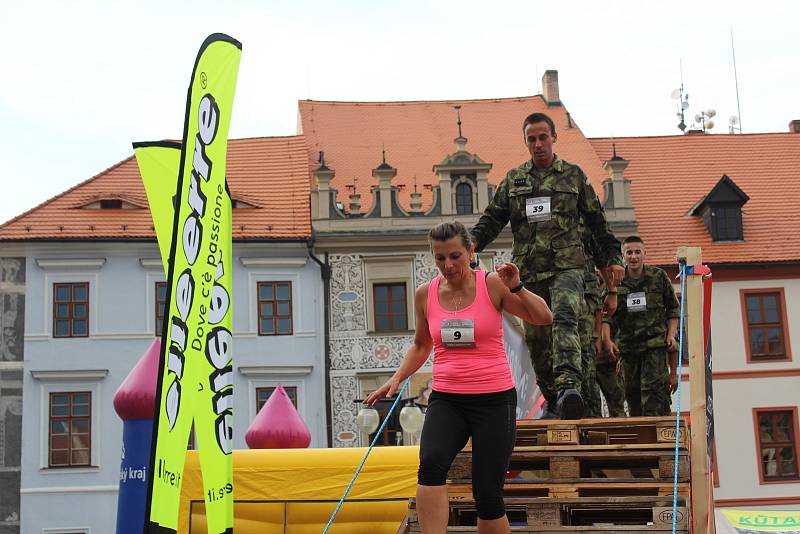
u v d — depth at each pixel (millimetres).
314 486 12172
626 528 5934
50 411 34656
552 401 9094
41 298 35188
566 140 42656
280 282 36031
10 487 34062
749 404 36156
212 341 8953
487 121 43594
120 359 35094
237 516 12133
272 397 18125
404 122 43219
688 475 6457
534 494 6762
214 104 9305
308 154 40781
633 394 12609
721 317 36656
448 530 6109
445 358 5801
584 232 8883
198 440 8664
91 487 34219
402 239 36438
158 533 7930
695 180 41719
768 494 35531
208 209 9078
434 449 5613
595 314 9164
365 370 35562
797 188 41031
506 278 5746
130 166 38750
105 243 35531
